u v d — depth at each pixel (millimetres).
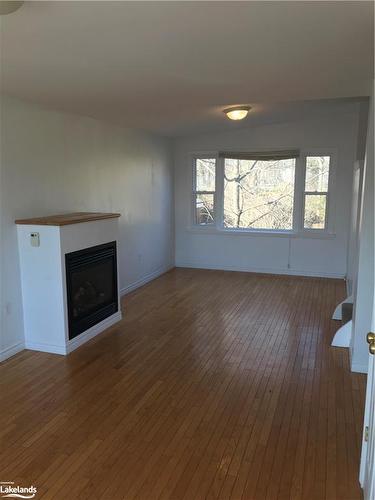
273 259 6672
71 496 2016
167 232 6832
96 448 2371
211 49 2316
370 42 2229
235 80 3076
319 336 4031
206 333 4117
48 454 2320
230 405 2820
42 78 2869
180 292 5605
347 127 5926
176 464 2240
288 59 2543
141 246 5906
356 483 2104
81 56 2393
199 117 4914
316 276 6477
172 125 5391
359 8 1776
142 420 2646
